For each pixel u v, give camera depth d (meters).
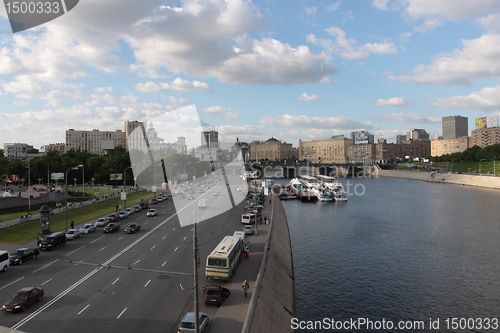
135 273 45.88
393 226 101.94
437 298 53.25
